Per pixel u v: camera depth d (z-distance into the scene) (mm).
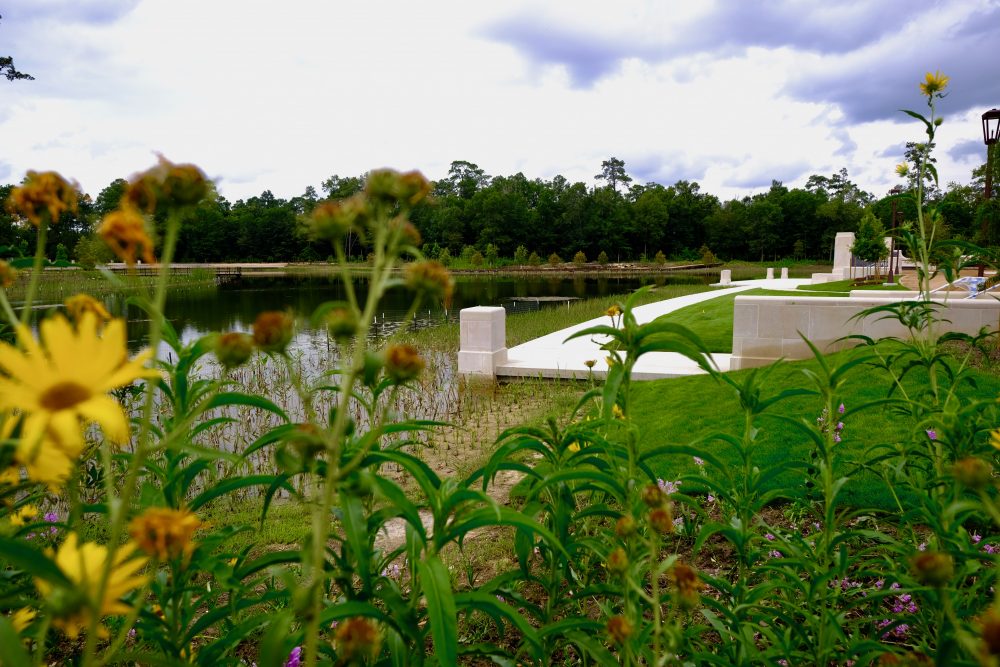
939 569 795
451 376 9664
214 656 1187
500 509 1080
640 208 84562
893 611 2184
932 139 2232
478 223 83438
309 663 736
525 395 8133
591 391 1645
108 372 560
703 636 2096
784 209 82688
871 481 3436
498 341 9203
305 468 803
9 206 731
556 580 1681
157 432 1377
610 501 2439
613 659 1301
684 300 20812
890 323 7422
